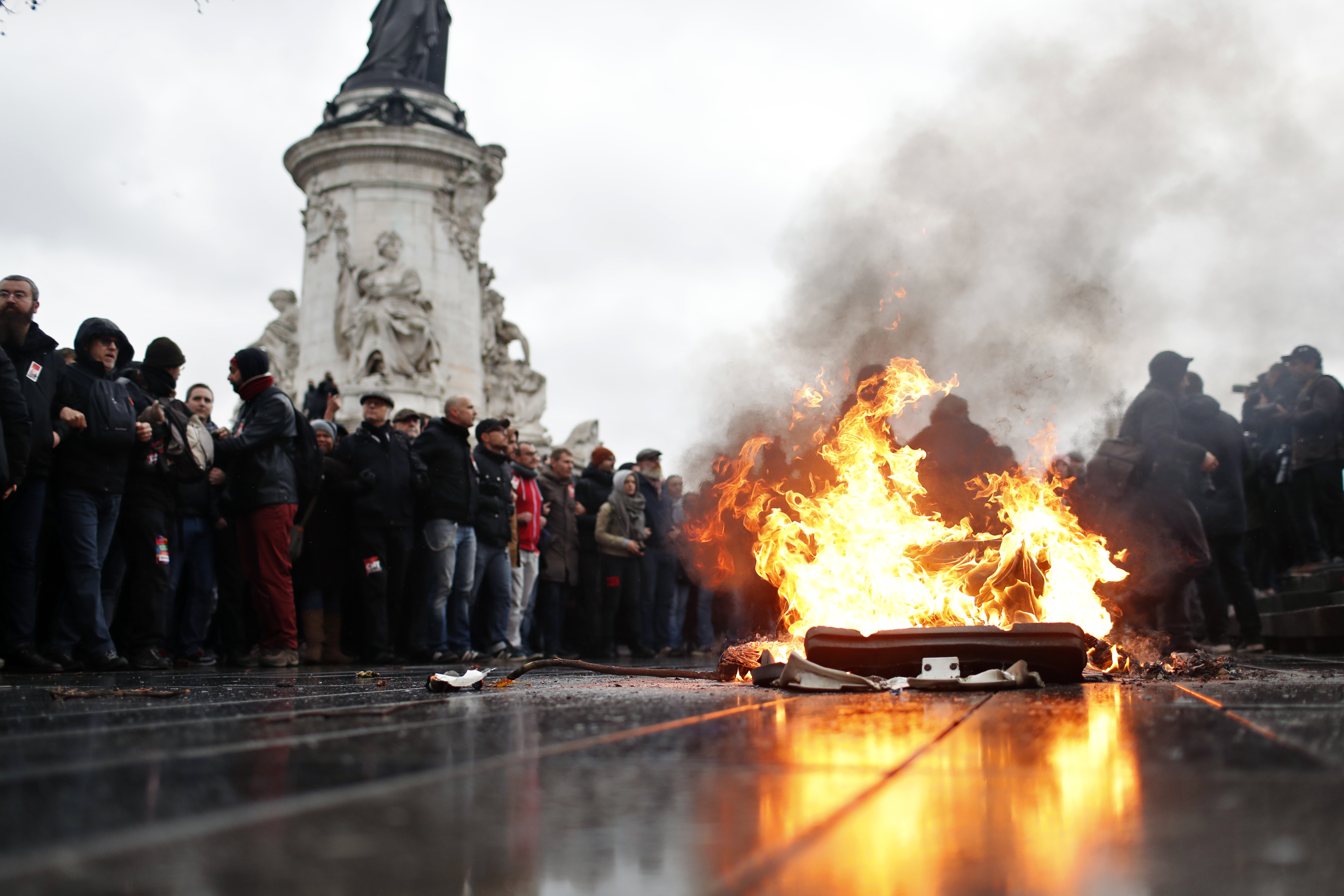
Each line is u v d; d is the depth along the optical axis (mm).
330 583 10266
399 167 25969
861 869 1277
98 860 1271
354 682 5723
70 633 7754
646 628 14117
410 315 25078
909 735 2713
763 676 4988
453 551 10398
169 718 3254
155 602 8125
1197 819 1566
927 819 1574
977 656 4711
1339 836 1453
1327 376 11656
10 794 1744
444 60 28516
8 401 6570
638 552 13258
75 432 7418
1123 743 2492
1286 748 2336
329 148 25797
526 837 1440
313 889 1157
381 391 24547
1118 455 8555
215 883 1173
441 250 26219
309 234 26516
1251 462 12570
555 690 4816
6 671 7090
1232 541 10961
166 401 8398
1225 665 5957
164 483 8242
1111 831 1490
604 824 1533
